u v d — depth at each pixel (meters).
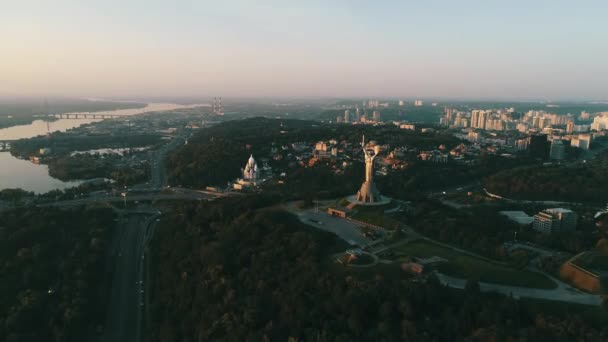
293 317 175.62
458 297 169.88
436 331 154.38
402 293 169.75
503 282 185.12
